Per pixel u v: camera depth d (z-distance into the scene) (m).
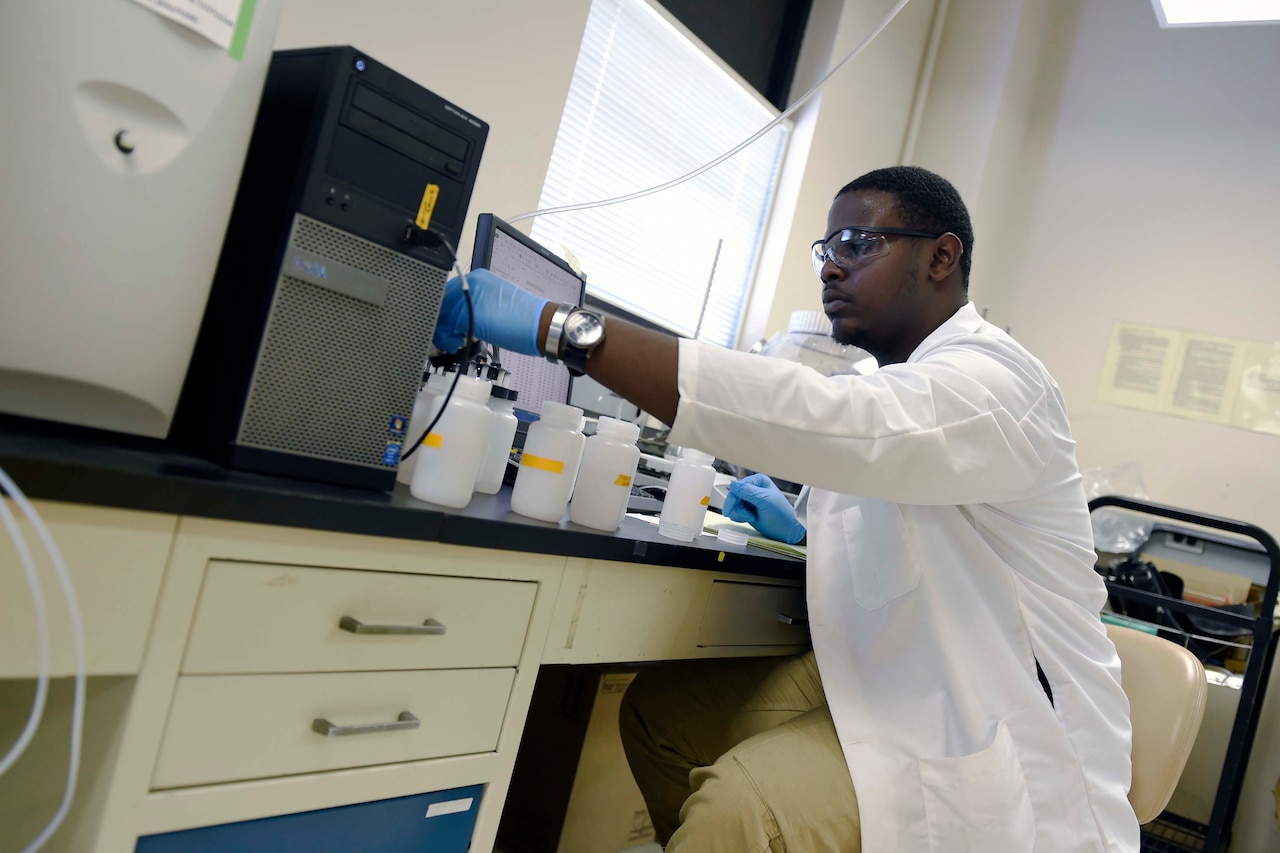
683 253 2.98
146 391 0.74
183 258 0.74
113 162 0.68
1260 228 3.04
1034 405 1.06
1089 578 1.22
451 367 1.08
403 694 0.83
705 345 0.94
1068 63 3.47
